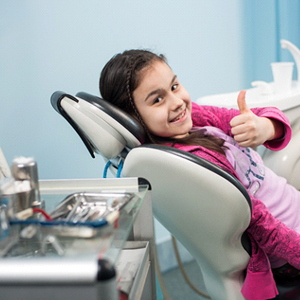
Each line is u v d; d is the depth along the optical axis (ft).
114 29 4.95
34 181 1.95
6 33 4.25
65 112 2.70
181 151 2.47
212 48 5.85
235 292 2.87
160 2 5.22
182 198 2.54
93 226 1.67
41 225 1.70
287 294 2.87
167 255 5.55
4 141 4.41
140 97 2.89
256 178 3.21
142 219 2.56
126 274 2.13
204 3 5.63
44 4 4.43
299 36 6.59
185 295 4.84
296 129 4.74
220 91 6.08
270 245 2.76
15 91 4.40
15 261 1.38
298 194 3.46
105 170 3.22
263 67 6.46
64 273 1.33
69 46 4.67
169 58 5.40
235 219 2.51
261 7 6.18
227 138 3.32
